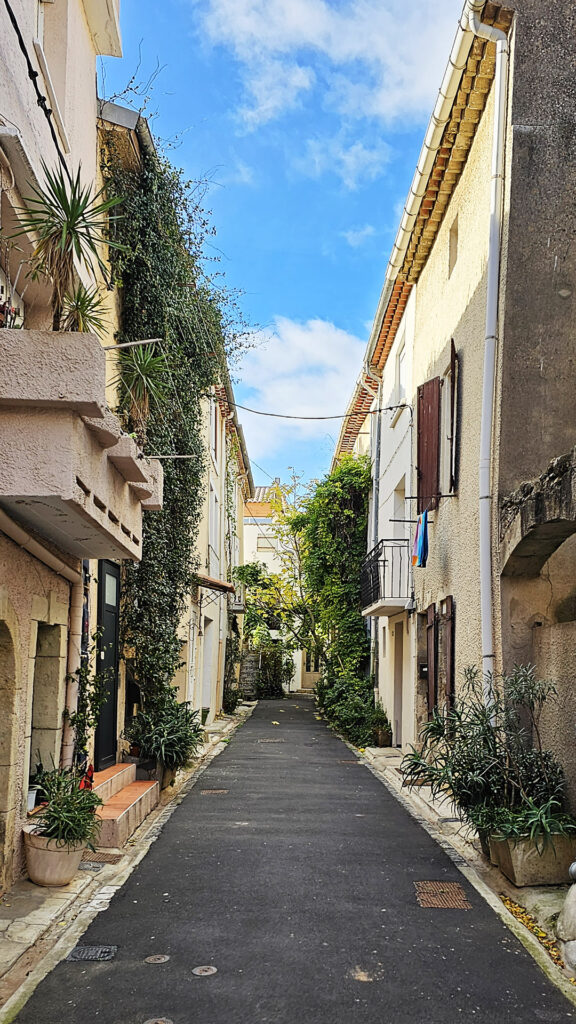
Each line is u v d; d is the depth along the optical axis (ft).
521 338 29.58
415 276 48.16
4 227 20.94
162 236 37.04
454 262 38.93
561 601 28.78
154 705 39.22
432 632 39.75
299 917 20.48
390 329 57.11
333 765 50.37
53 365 16.81
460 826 30.45
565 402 29.45
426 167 36.17
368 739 59.57
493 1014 15.25
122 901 21.62
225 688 91.04
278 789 40.68
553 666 25.70
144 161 35.53
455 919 20.51
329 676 84.69
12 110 19.38
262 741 64.39
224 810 34.86
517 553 27.53
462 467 34.58
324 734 71.05
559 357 29.53
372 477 70.59
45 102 22.52
